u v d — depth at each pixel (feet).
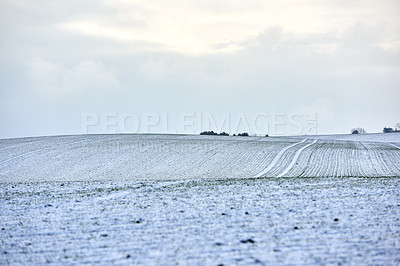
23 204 110.11
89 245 69.15
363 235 68.80
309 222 79.00
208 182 147.74
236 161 285.64
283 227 75.92
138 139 397.80
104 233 76.48
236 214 88.33
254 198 107.96
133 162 283.59
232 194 115.75
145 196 116.78
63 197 119.44
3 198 120.47
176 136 430.20
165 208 97.66
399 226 74.18
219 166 268.82
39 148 341.41
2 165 280.10
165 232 75.41
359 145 371.56
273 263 56.95
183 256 61.31
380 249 61.26
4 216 95.81
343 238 67.51
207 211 92.38
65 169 263.29
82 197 118.42
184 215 88.99
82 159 294.87
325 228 74.13
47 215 94.99
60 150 330.13
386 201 98.43
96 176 239.09
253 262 57.62
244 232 73.46
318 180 148.36
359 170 250.16
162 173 246.68
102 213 94.58
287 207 94.22
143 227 79.71
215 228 76.95
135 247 66.74
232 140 395.75
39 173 251.80
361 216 82.74
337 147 352.08
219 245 66.23
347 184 132.36
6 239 75.66
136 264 58.65
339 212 86.99
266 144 367.25
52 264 60.64
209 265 57.06
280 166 266.98
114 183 152.46
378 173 237.25
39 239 74.59
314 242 65.87
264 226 77.20
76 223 85.66
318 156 303.07
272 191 119.85
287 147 347.36
